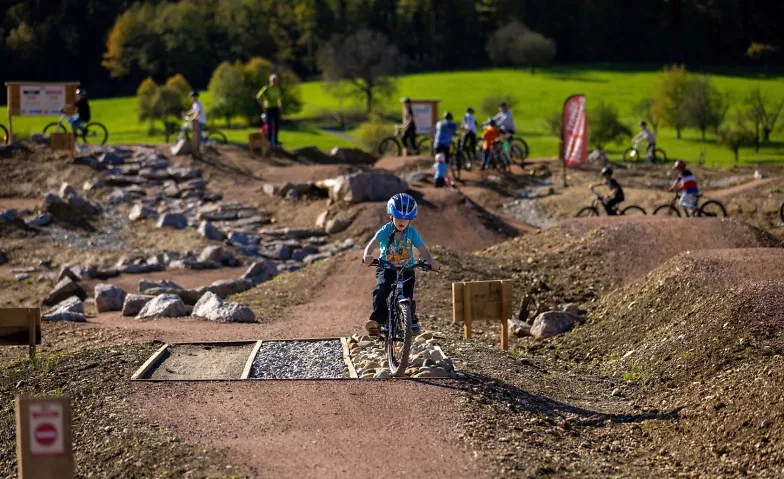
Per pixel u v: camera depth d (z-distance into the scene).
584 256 25.67
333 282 24.66
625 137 133.75
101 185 42.78
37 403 8.09
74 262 33.12
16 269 31.80
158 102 159.12
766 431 11.64
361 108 179.50
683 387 14.67
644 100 151.50
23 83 48.06
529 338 19.66
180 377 14.64
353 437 11.69
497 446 11.54
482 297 18.05
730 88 173.38
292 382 14.20
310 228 38.28
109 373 14.77
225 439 11.59
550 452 11.71
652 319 18.20
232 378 14.45
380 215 38.25
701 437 12.34
